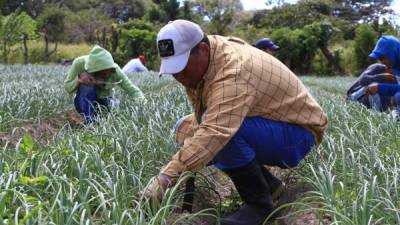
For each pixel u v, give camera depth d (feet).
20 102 23.53
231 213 13.42
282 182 13.89
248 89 10.67
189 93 11.81
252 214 11.78
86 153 12.67
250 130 11.39
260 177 11.85
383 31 125.70
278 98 11.46
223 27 140.26
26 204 9.22
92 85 23.20
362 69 118.01
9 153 13.78
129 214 9.20
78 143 14.06
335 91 55.57
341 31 140.46
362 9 205.57
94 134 15.26
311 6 156.04
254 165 11.69
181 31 10.52
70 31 131.44
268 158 12.04
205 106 11.48
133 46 112.57
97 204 11.37
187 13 142.61
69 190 10.84
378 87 25.27
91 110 23.09
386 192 10.40
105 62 22.71
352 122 19.35
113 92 23.47
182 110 20.12
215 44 10.98
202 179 13.82
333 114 21.02
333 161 12.82
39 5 138.82
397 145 15.84
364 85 26.58
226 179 16.01
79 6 175.42
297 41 118.73
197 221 12.20
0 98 24.02
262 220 11.87
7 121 19.97
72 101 28.96
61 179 10.60
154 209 10.03
